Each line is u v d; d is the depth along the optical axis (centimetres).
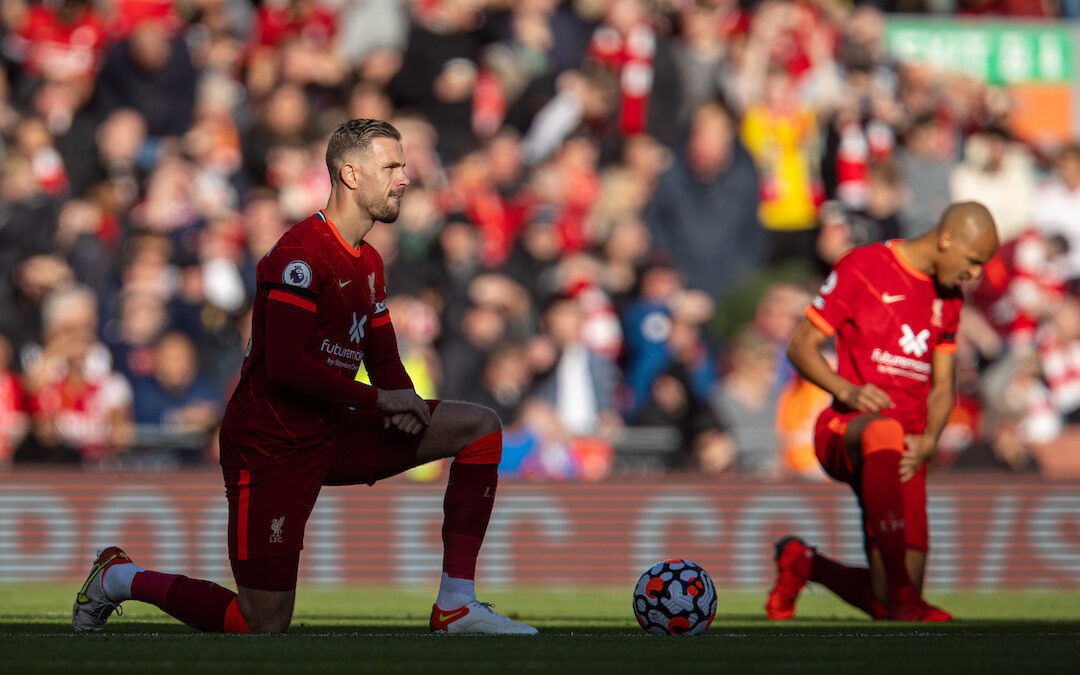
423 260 4178
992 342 4266
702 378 3903
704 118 4588
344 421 1647
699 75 4984
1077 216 5038
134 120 4562
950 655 1398
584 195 4588
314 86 4838
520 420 3628
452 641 1514
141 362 3647
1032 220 5025
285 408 1569
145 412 3562
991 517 3275
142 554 3181
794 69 4991
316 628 1784
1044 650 1459
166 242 3966
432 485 3253
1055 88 5494
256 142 4497
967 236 2058
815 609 2516
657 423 3731
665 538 3272
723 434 3603
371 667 1247
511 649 1424
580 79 4884
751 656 1372
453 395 3856
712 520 3281
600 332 4016
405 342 3781
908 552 2159
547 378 3812
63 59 4934
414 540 3238
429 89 4872
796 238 4650
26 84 4834
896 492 2027
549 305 4088
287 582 1600
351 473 1653
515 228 4434
